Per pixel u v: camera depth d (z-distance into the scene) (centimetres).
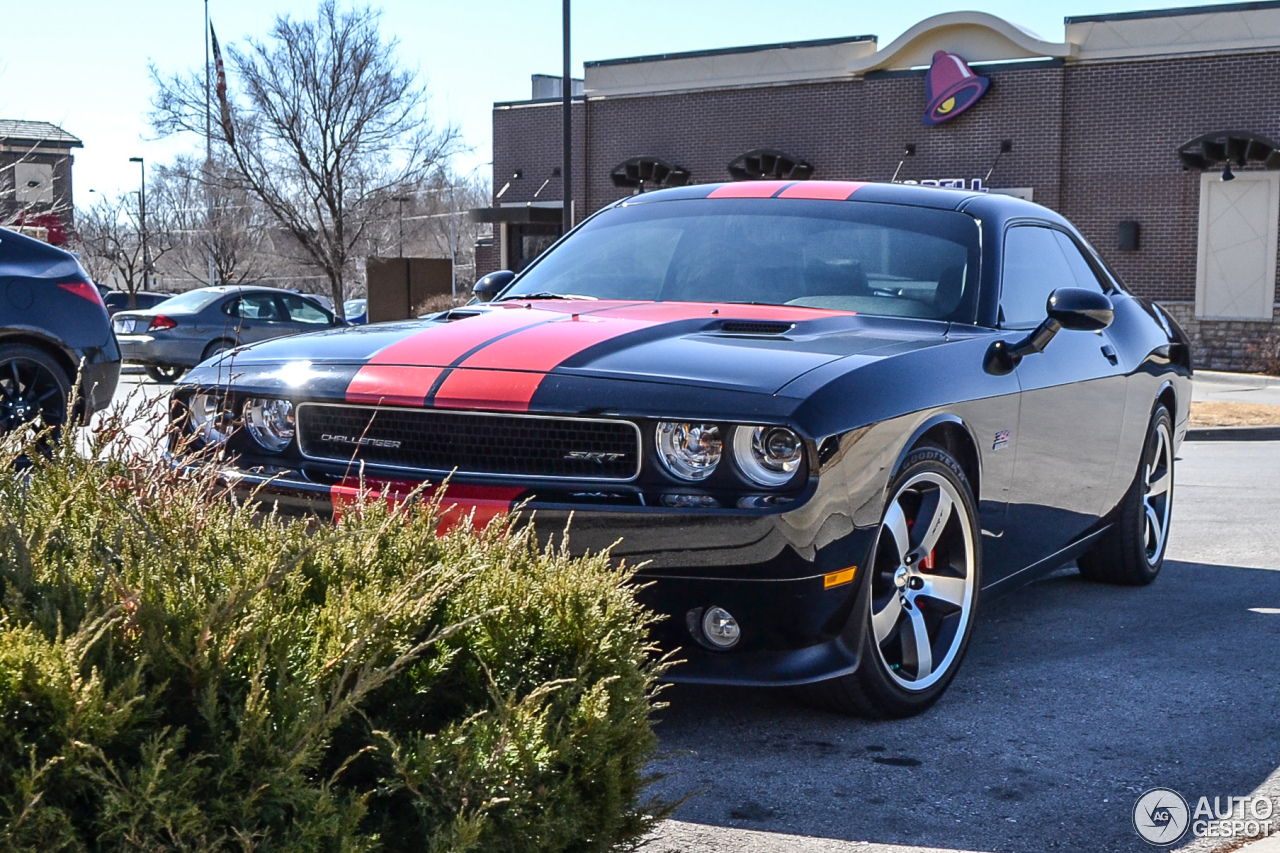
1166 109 2267
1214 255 2245
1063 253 512
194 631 176
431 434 337
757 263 444
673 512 307
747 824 285
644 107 2812
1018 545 432
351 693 176
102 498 241
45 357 692
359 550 219
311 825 167
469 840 174
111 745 165
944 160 2467
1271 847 277
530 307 422
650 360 335
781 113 2645
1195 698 387
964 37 2422
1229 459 1088
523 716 189
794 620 313
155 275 5138
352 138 2884
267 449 364
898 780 314
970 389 374
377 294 3083
